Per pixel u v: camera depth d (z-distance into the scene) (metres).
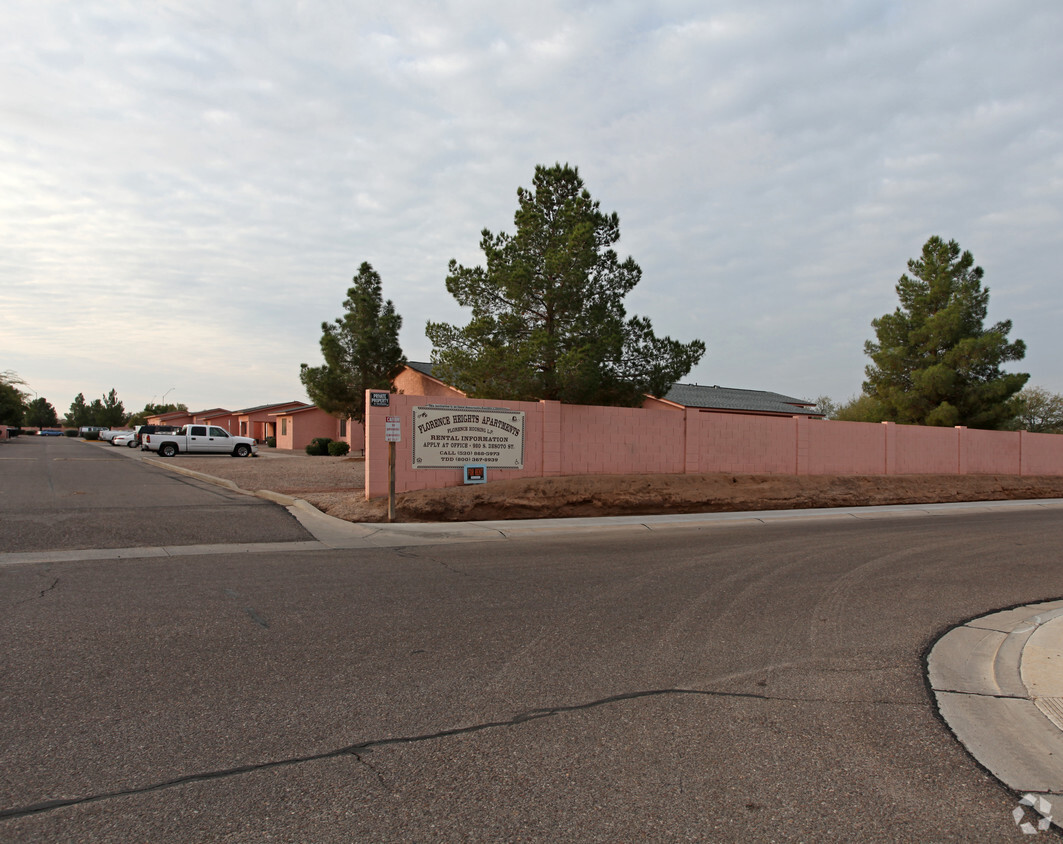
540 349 18.23
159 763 3.83
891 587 9.06
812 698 5.12
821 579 9.44
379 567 9.64
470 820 3.33
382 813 3.37
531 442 17.64
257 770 3.78
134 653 5.66
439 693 4.97
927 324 31.61
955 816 3.51
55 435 106.31
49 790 3.52
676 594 8.28
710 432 20.84
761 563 10.59
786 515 17.48
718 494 18.95
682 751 4.17
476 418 16.86
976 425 30.64
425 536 12.96
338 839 3.14
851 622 7.25
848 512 18.72
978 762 4.15
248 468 27.22
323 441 39.94
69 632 6.20
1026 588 9.27
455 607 7.40
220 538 11.84
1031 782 3.91
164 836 3.14
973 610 7.94
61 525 12.23
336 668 5.43
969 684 5.54
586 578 9.11
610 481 17.69
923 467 26.41
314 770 3.80
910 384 32.56
